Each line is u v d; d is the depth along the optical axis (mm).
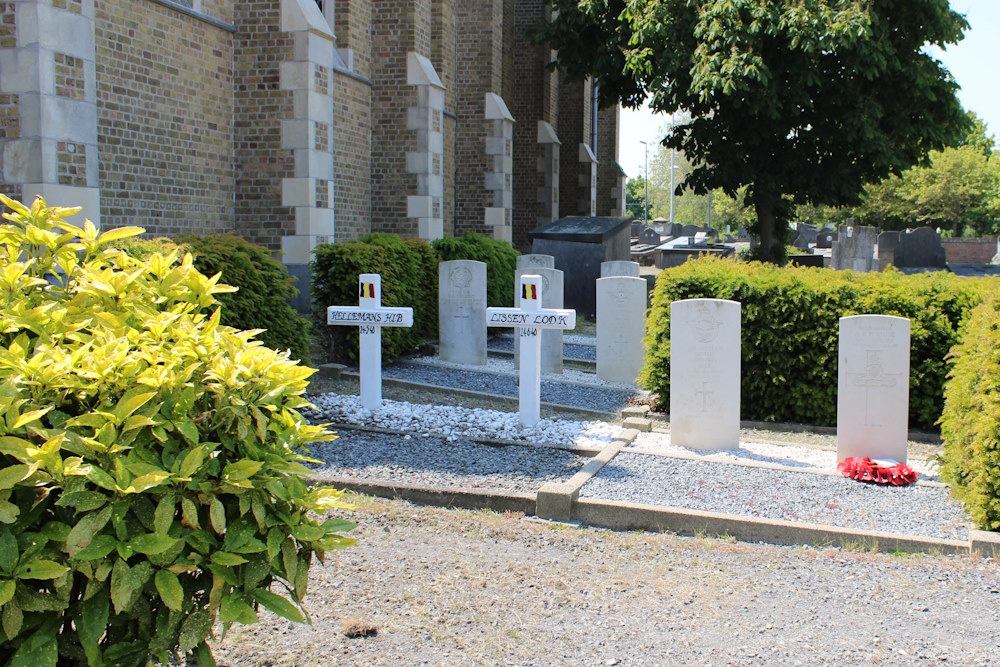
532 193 32031
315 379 13266
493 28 26000
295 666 4426
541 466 8617
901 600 5434
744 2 21719
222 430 3242
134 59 13227
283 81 15414
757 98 22547
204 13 14703
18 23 10594
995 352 6500
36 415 2754
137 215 13453
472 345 14875
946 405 7594
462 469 8422
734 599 5438
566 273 22047
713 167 26625
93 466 2826
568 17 27047
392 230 21547
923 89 23500
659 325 11656
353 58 20281
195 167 14711
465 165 26438
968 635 4930
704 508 7195
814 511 7145
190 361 3270
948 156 53750
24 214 3855
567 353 16953
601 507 7035
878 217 56281
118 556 2941
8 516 2668
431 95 21297
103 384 3029
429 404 11508
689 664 4570
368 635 4824
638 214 124062
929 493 7676
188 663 4285
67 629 3115
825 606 5340
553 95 34219
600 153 40188
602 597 5438
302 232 15555
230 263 10828
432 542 6391
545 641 4809
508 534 6637
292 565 3291
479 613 5148
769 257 26906
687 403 9445
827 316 11000
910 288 10953
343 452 8961
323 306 14273
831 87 23484
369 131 21344
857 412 8672
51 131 10781
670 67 23047
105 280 3578
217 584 3080
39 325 3322
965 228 59312
